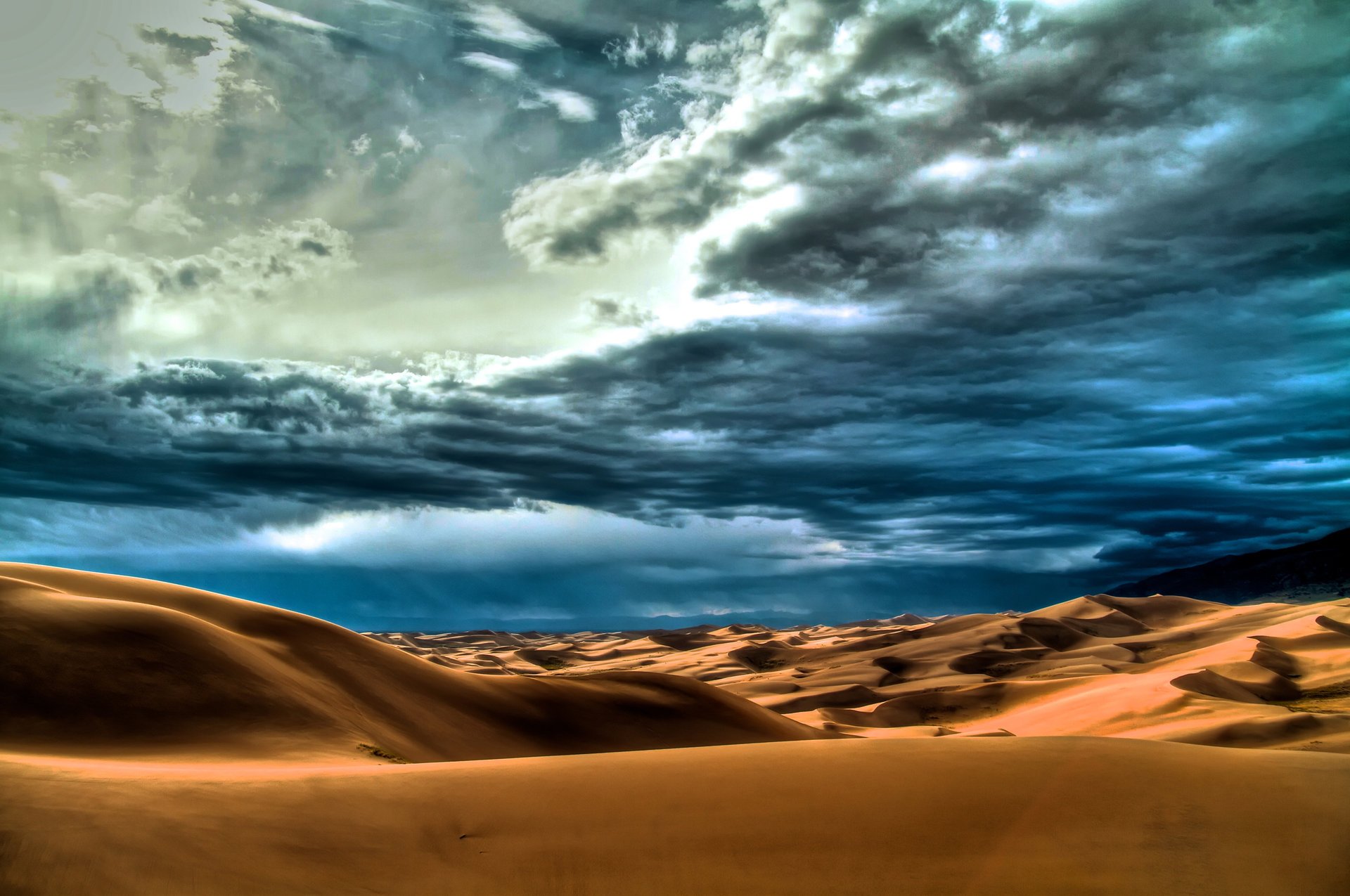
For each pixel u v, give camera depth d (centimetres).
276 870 1374
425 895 1362
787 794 1747
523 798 1731
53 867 1280
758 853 1521
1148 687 10050
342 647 4669
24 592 3541
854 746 2102
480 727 4638
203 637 3622
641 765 1950
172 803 1542
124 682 3112
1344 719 7500
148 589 4525
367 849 1484
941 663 18625
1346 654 12838
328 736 3222
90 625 3381
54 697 2906
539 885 1418
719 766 1925
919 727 11362
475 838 1562
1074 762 1894
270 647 4209
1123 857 1480
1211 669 11656
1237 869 1443
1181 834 1548
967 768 1869
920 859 1495
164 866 1328
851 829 1602
